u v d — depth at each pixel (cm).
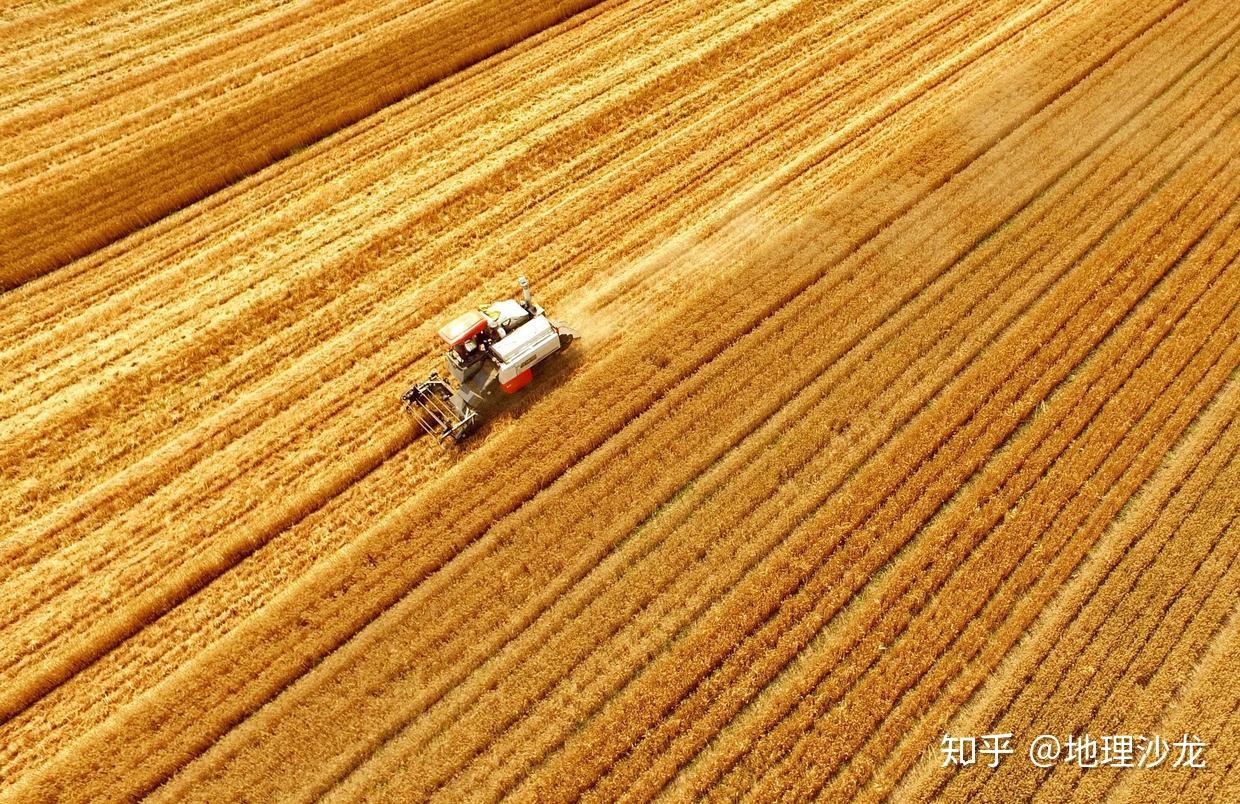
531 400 1447
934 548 1262
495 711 1140
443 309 1580
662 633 1191
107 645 1208
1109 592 1219
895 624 1198
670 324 1536
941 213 1695
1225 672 1147
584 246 1675
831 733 1116
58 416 1438
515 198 1762
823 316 1542
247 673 1173
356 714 1141
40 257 1664
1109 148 1817
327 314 1584
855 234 1656
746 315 1541
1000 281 1589
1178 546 1255
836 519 1290
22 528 1320
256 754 1113
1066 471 1336
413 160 1847
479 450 1388
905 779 1093
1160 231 1661
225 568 1284
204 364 1519
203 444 1409
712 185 1772
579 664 1177
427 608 1226
